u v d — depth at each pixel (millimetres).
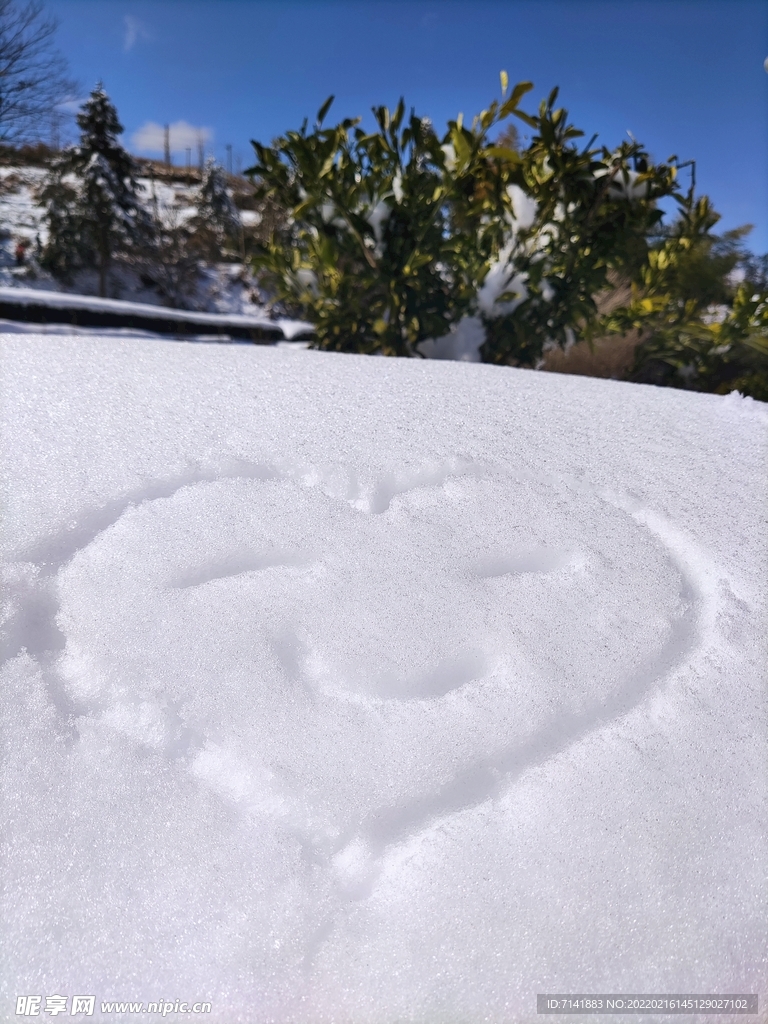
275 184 971
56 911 214
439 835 240
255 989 203
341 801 248
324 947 212
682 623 334
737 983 213
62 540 342
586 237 984
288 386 521
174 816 239
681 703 289
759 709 290
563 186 943
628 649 311
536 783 257
